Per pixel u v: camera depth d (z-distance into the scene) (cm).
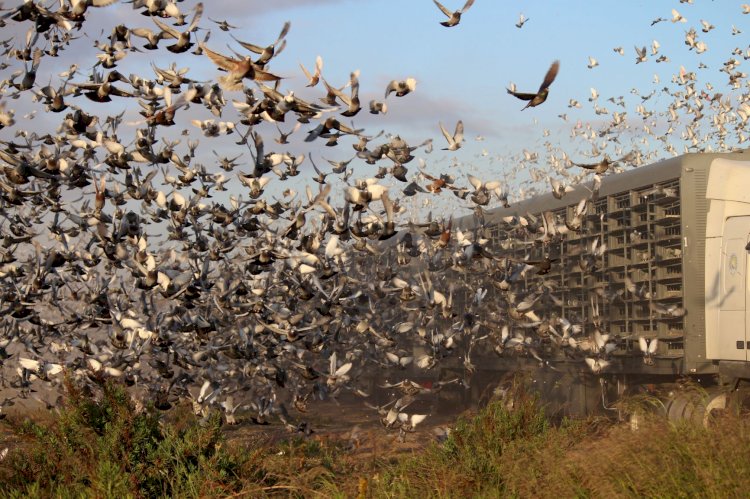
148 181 1033
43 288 1089
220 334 1305
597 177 1123
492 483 873
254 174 943
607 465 773
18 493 841
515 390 1171
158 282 971
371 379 2247
